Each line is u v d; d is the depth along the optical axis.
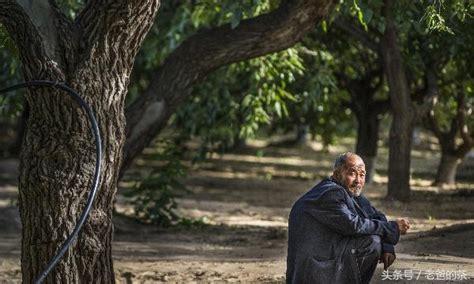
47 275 7.81
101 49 7.86
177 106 14.23
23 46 7.81
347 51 22.09
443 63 19.06
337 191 7.39
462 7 11.00
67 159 7.80
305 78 20.11
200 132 20.81
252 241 14.62
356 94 23.61
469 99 22.02
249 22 13.27
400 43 18.34
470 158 30.95
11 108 17.20
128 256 12.96
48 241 7.81
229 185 24.83
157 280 11.08
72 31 7.89
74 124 7.77
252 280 10.57
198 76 13.96
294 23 12.75
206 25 19.09
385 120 34.41
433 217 16.45
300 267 7.41
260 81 17.84
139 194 17.48
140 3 7.83
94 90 7.86
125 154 14.00
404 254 10.57
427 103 18.88
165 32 18.88
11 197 21.36
